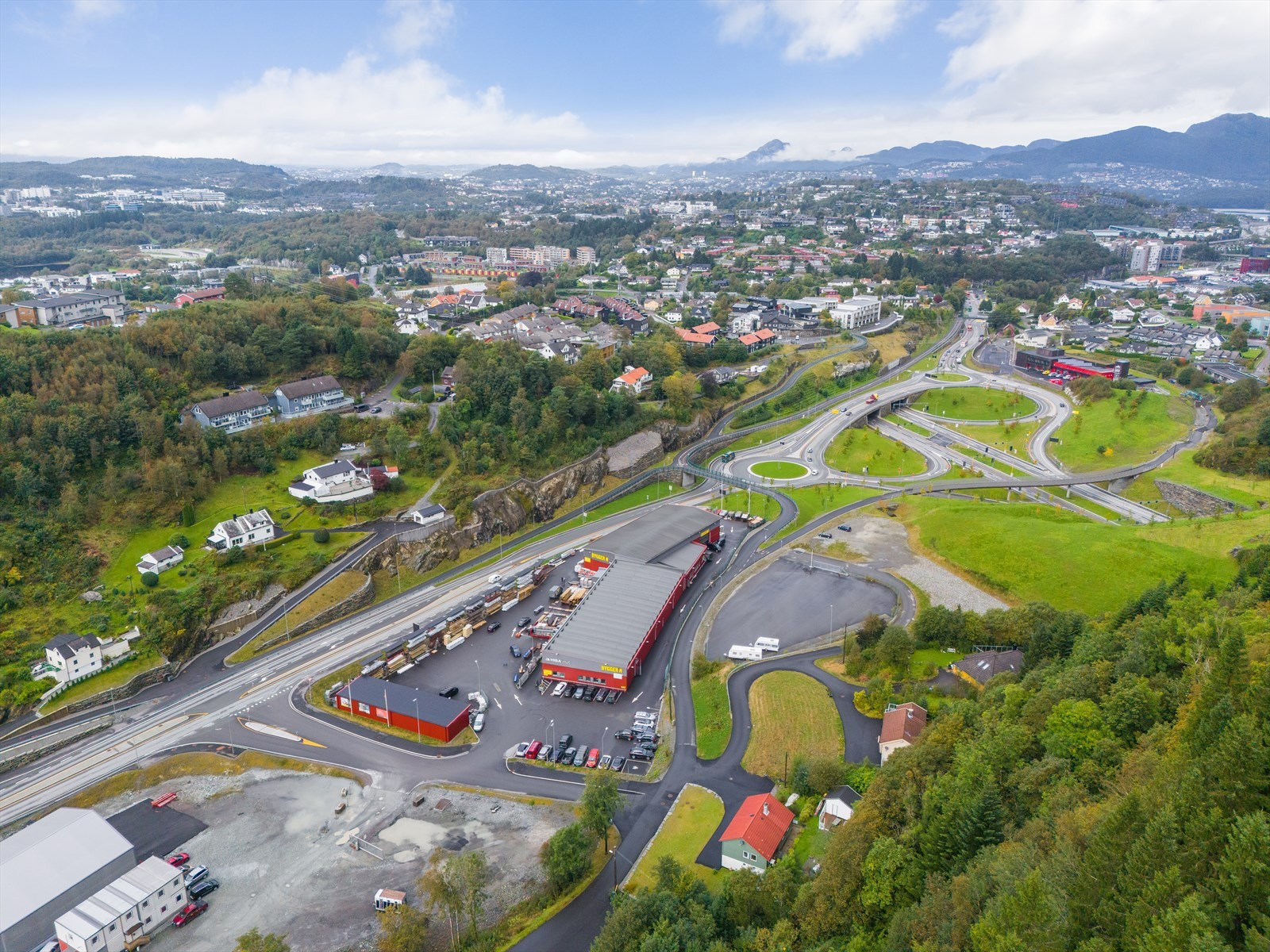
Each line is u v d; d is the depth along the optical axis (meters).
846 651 122.44
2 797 98.69
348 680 124.06
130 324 186.12
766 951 64.31
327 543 151.00
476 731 112.06
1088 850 50.25
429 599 148.38
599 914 80.25
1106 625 105.25
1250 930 40.72
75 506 138.25
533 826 94.19
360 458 175.62
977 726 85.50
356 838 92.00
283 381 192.75
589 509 193.38
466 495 172.50
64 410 149.12
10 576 126.12
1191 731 58.66
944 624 121.81
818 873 72.69
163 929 80.62
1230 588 103.38
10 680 112.62
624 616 133.62
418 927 75.31
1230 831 45.47
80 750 107.12
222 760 105.62
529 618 144.00
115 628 123.56
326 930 79.75
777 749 103.12
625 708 117.19
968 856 62.28
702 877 82.19
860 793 89.31
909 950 55.62
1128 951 42.97
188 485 152.25
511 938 77.75
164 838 92.44
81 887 81.56
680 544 161.62
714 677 121.00
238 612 134.00
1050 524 163.00
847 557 161.38
